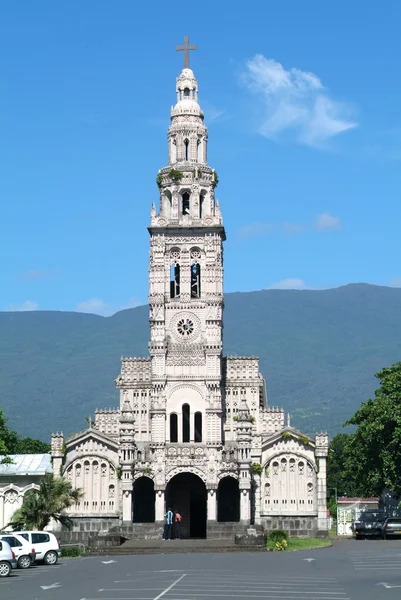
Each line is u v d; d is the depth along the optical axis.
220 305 142.88
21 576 81.50
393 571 79.75
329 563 88.50
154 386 141.25
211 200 146.50
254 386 145.25
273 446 140.38
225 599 62.31
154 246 144.25
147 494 143.75
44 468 146.75
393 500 172.50
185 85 151.25
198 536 143.50
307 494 139.12
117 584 72.00
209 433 139.00
